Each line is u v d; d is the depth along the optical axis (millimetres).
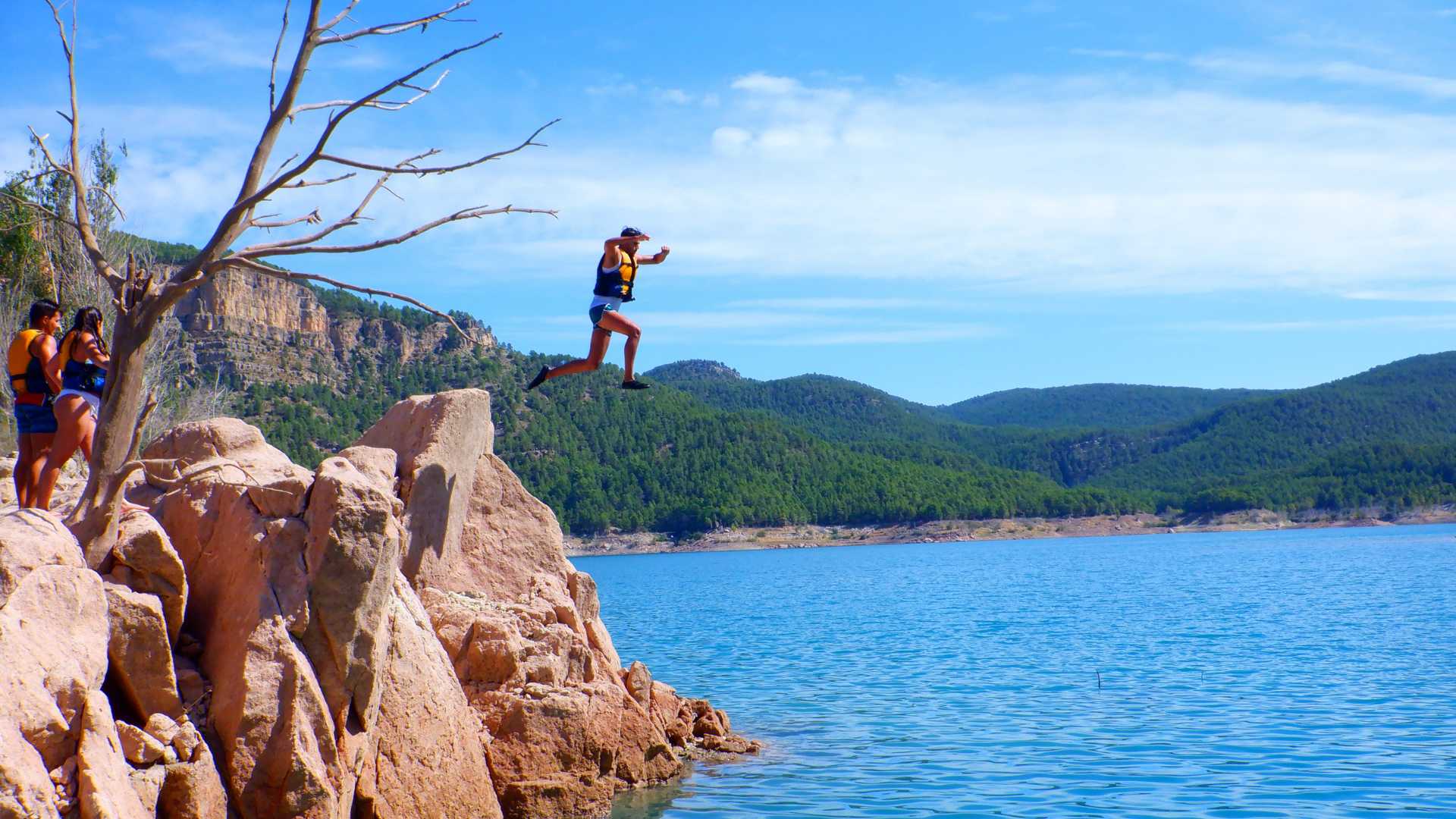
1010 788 16469
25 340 11680
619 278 13703
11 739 7199
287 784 9422
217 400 38594
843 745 19969
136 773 8500
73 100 10375
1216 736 20000
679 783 16953
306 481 10508
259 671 9586
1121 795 15906
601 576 121625
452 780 11859
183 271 9688
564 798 14375
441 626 15016
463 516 17391
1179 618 47281
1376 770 16891
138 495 11984
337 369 182625
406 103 9336
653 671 32156
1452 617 42781
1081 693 25953
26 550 8281
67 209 31125
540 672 15297
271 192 9312
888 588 81438
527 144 9523
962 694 26359
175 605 9953
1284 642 36031
